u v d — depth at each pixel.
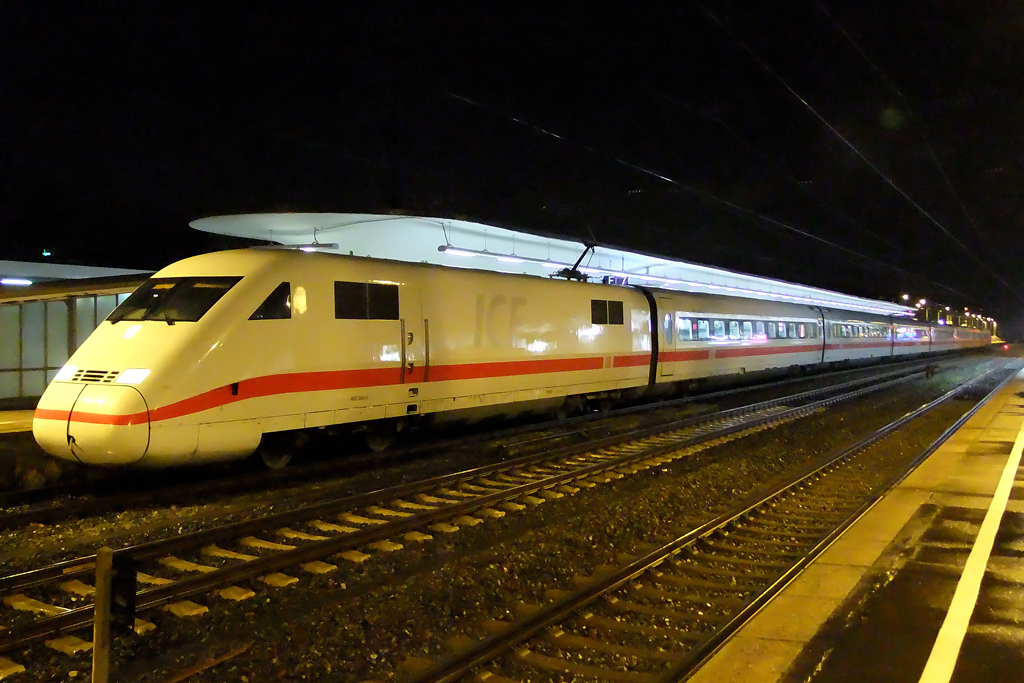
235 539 6.91
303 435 9.96
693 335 18.73
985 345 82.75
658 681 3.96
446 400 11.66
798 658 4.21
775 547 7.02
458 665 4.28
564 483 9.52
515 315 13.03
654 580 6.00
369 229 17.80
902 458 11.76
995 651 4.26
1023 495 8.30
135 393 7.98
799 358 25.92
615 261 24.00
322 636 4.85
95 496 8.79
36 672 4.31
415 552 6.69
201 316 8.72
